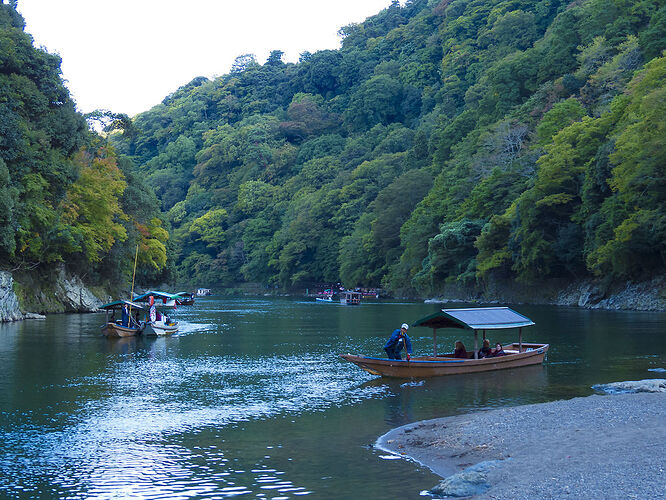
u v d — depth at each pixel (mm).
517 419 17734
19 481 13789
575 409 18484
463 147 135250
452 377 26875
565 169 82625
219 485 13430
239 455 15664
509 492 11781
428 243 114625
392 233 141625
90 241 70500
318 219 176250
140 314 72812
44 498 12750
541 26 183000
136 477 14023
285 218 191750
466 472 13156
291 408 21188
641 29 115812
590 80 107688
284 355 35781
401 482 13430
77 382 26500
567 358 31922
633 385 22516
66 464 15016
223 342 42844
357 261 150500
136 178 96875
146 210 96562
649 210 63719
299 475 14031
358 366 29031
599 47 115812
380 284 144375
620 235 65438
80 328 51719
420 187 142375
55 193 64188
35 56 62031
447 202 120688
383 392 23922
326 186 184125
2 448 16422
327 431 18000
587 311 68938
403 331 27688
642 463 12742
